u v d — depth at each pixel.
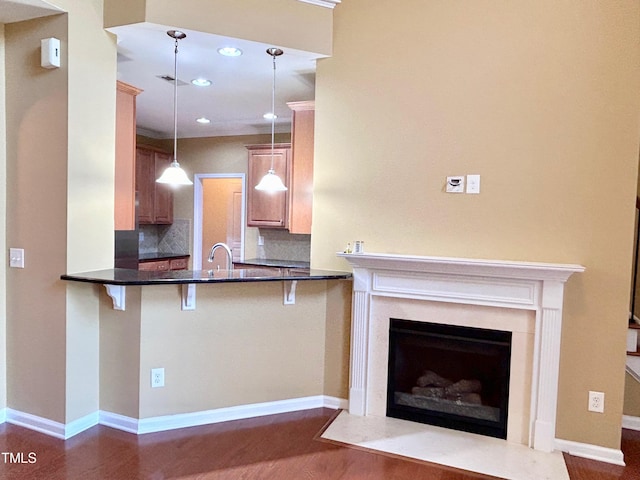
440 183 2.95
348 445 2.71
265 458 2.54
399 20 3.02
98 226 2.88
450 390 3.03
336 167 3.22
